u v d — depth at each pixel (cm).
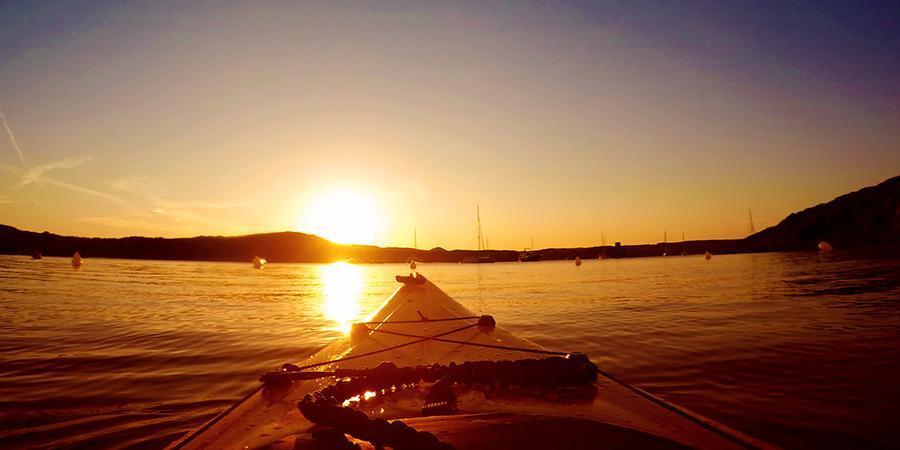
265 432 320
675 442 283
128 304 1755
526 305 1823
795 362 807
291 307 1794
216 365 832
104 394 659
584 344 1016
